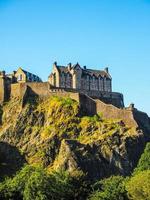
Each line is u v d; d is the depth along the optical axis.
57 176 167.25
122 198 154.25
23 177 170.12
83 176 167.88
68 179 164.38
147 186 155.38
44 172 166.88
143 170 195.25
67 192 160.50
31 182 157.38
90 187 165.75
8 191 159.88
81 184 164.75
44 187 157.00
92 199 153.88
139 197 155.38
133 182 158.75
